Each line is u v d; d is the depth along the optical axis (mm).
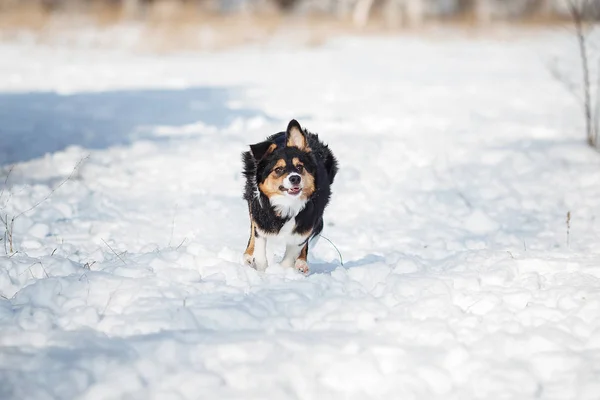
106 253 6629
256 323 5000
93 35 32656
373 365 4359
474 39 39656
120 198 9023
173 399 3975
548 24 46312
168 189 9539
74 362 4297
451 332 4855
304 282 5742
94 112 15000
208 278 5820
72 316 4973
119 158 11023
